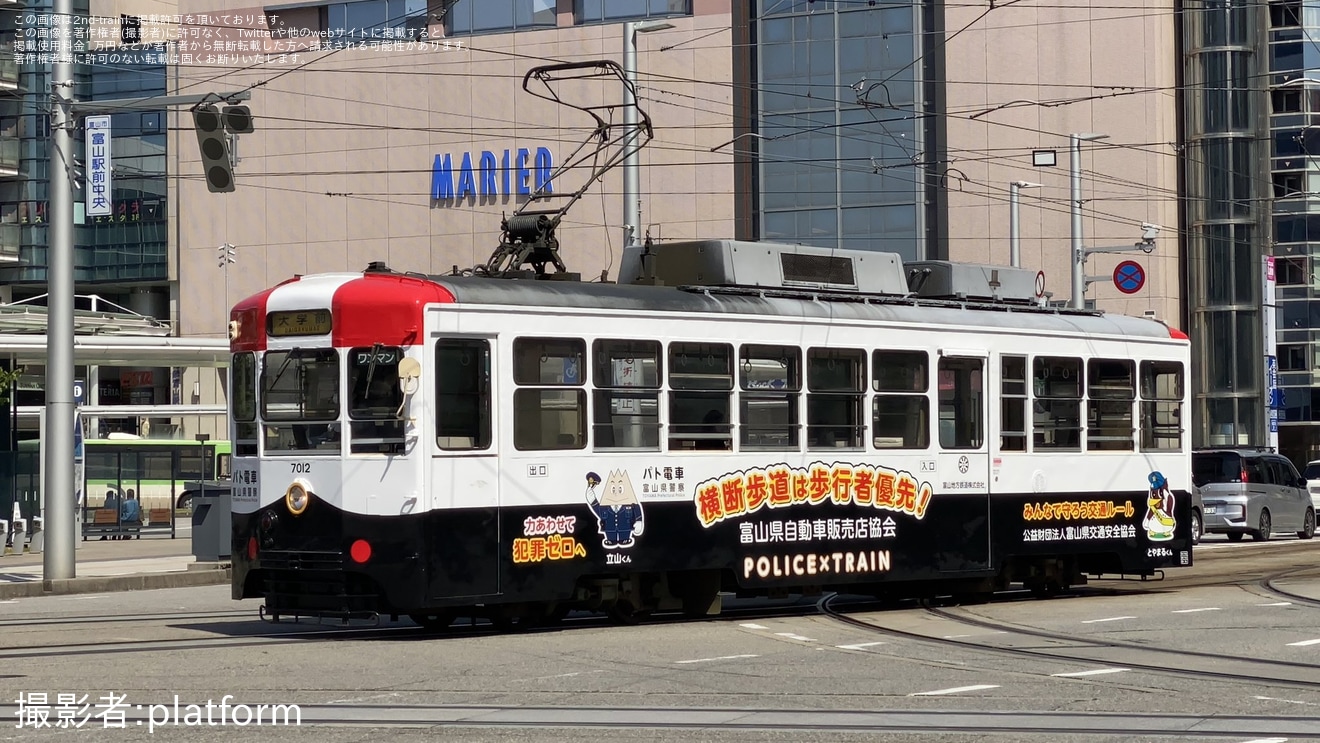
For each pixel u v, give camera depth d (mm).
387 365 13695
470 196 56281
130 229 63688
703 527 15211
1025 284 19281
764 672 11742
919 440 16906
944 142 52438
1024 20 51906
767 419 15711
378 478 13648
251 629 15117
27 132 62812
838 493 16203
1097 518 18641
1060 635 14391
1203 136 55844
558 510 14297
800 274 16719
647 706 10070
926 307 17453
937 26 52688
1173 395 19688
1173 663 12398
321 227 58562
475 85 56000
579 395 14492
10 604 19734
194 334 60781
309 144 58125
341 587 13688
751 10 54750
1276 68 58281
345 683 11094
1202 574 22516
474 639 13898
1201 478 32625
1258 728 9312
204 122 19969
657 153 53719
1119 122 51438
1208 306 55875
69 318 22094
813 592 16625
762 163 54250
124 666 12016
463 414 13852
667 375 15023
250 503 14281
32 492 35156
